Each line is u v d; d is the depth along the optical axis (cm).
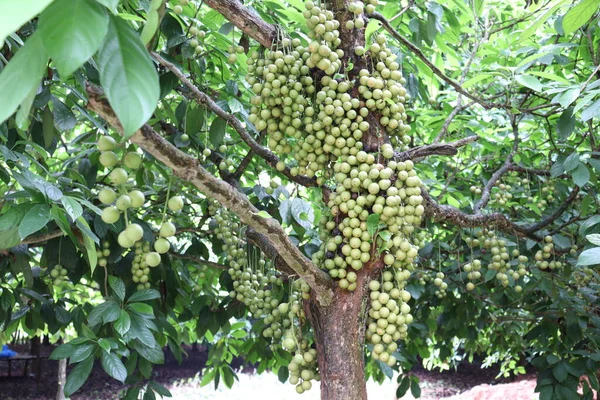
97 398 1065
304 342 217
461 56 424
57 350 221
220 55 289
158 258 147
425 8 319
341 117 204
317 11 197
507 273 353
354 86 208
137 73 77
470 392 1026
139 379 287
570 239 368
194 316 351
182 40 252
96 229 261
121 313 220
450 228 412
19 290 292
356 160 200
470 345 535
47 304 307
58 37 72
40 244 290
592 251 183
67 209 183
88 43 73
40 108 216
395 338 199
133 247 309
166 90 251
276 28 212
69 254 278
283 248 180
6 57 214
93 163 293
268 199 314
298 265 188
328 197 224
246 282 294
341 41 212
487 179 416
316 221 338
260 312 289
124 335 224
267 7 294
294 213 253
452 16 318
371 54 212
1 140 231
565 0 184
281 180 370
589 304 396
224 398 1074
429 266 398
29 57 76
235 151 363
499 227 319
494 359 721
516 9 411
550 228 367
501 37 376
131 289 297
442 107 420
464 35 455
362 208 196
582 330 391
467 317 436
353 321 199
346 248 197
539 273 377
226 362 405
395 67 212
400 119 215
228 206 161
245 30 211
